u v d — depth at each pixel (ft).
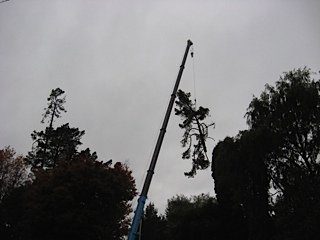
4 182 161.27
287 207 81.51
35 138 167.53
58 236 102.22
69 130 169.99
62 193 104.63
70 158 137.28
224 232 114.73
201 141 134.72
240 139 95.61
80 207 105.50
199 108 135.64
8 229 129.08
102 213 107.04
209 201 131.13
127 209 115.24
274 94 95.50
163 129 62.80
